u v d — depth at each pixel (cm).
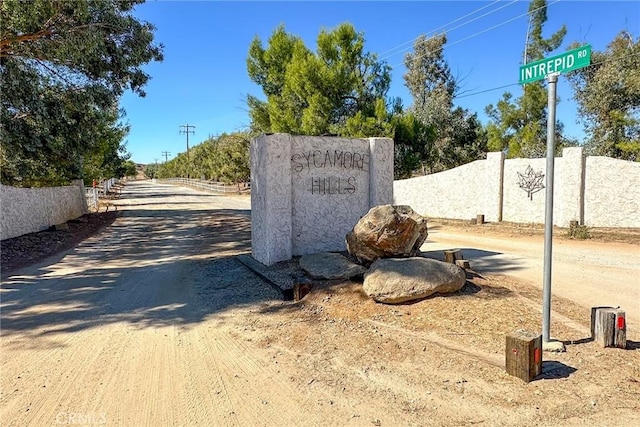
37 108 1165
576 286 628
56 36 1016
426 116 2647
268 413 309
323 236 804
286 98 1797
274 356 411
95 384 361
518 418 284
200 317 540
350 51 1692
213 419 303
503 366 353
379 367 371
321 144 796
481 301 500
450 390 324
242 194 3747
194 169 6844
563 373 338
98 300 630
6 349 445
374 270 529
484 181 1588
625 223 1234
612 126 1875
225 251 1030
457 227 1462
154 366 395
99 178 3147
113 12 1108
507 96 2878
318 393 335
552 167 369
